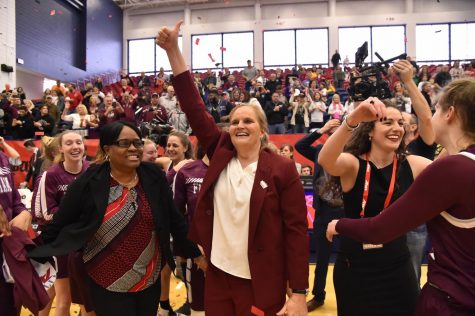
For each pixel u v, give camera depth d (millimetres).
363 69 2635
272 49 17484
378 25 16859
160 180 1954
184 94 1772
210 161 1719
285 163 1646
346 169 1670
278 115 8477
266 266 1572
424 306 1181
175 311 3064
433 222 1176
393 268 1607
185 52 17938
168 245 1913
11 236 1823
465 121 1133
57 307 2545
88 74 16031
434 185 1088
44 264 1886
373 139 1696
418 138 2348
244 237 1600
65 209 1830
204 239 1656
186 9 17906
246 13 17562
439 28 16672
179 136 3260
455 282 1099
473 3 16469
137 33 18688
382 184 1664
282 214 1626
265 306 1548
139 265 1869
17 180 6898
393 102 1720
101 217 1786
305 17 17203
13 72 12016
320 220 3332
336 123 2838
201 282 2461
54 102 9883
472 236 1073
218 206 1651
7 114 8414
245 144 1660
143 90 12859
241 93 9297
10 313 1905
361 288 1620
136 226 1858
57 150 2711
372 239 1235
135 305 1909
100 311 1854
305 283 1546
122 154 1814
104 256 1844
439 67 13617
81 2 15773
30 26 13000
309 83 12578
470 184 1049
